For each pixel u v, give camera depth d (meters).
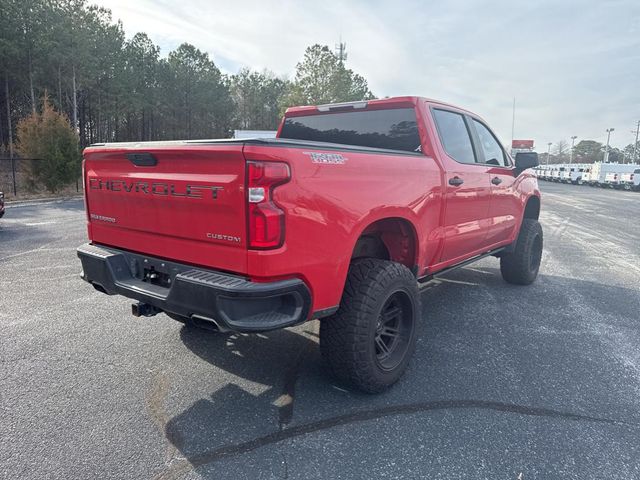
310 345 4.05
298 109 4.71
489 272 7.00
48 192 20.44
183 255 2.85
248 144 2.37
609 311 5.12
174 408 2.98
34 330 4.29
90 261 3.32
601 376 3.52
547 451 2.57
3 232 10.03
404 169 3.36
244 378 3.41
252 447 2.57
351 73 44.81
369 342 2.98
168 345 3.98
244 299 2.43
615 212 17.19
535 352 3.96
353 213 2.86
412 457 2.50
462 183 4.14
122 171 3.16
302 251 2.58
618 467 2.44
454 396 3.18
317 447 2.58
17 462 2.41
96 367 3.55
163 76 50.53
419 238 3.56
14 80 37.97
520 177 5.60
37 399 3.06
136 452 2.52
